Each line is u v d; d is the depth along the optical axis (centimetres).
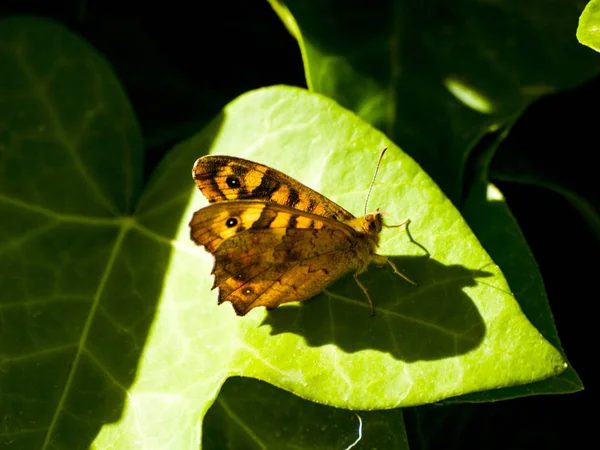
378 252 28
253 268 27
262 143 28
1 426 27
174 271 28
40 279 28
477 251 27
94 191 28
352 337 27
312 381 27
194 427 27
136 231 28
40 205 28
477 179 28
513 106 28
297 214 27
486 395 27
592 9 27
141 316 28
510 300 27
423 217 27
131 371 27
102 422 27
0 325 28
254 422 28
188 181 28
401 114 28
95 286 28
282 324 28
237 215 27
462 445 28
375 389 27
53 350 28
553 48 28
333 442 28
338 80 28
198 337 28
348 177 28
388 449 27
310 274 27
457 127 28
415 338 27
